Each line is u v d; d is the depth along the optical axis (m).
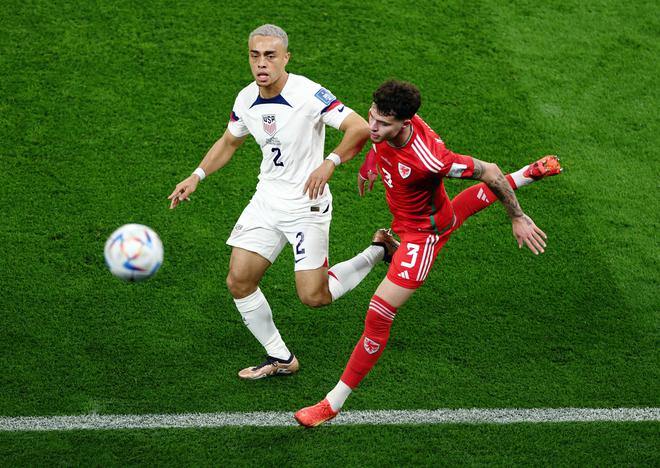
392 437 18.09
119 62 28.38
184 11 30.34
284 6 30.83
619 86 29.05
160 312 21.22
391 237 19.88
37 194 24.14
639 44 30.66
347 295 22.14
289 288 22.27
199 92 27.62
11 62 28.06
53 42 28.86
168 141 26.05
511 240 23.75
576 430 18.36
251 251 18.61
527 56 29.80
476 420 18.61
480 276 22.64
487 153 26.34
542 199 25.03
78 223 23.42
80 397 18.86
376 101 15.70
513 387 19.53
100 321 20.83
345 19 30.50
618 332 21.11
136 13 30.14
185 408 18.77
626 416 18.77
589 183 25.61
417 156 16.36
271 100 17.95
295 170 18.41
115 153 25.56
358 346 17.61
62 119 26.44
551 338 20.91
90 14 29.92
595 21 31.41
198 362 20.00
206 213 24.05
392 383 19.59
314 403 19.06
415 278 17.50
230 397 19.12
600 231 24.06
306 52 29.17
